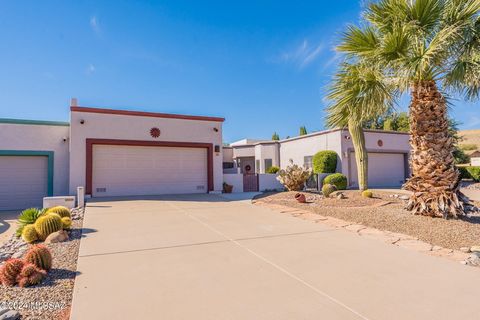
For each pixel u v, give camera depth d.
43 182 13.36
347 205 9.79
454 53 6.93
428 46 6.52
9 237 7.30
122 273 4.06
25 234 5.92
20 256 5.09
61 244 5.63
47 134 13.44
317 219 7.86
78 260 4.61
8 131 12.84
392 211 8.05
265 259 4.64
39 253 4.02
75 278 3.90
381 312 2.96
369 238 5.87
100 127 13.27
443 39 6.00
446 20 6.63
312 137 20.66
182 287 3.59
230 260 4.60
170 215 8.65
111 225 7.24
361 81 7.50
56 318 2.92
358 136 13.51
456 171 6.96
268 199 12.26
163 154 14.66
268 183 17.56
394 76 7.23
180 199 12.62
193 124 15.16
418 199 7.26
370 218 7.52
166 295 3.37
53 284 3.73
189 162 15.20
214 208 10.01
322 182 17.44
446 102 7.58
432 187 6.99
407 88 7.16
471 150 42.16
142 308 3.06
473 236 5.66
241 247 5.32
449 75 7.24
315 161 18.66
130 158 14.00
